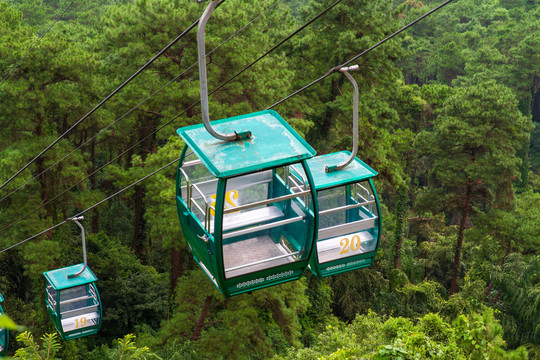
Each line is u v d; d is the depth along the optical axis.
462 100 38.44
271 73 29.08
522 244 37.47
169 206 22.62
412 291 34.12
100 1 70.12
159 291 30.28
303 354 18.45
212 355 23.69
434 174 41.22
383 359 10.56
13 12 32.88
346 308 34.69
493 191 41.28
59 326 17.83
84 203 28.17
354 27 34.41
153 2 26.14
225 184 6.87
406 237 47.78
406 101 55.03
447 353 10.51
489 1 104.94
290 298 24.84
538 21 82.50
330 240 9.16
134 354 10.22
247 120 7.87
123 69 28.42
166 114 26.72
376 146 34.91
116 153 40.50
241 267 7.46
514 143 38.03
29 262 27.92
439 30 90.94
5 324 1.71
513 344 33.34
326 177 8.91
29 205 25.25
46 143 25.06
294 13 86.88
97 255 31.06
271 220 7.55
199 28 6.28
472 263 40.78
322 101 37.38
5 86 23.11
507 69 72.81
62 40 24.94
